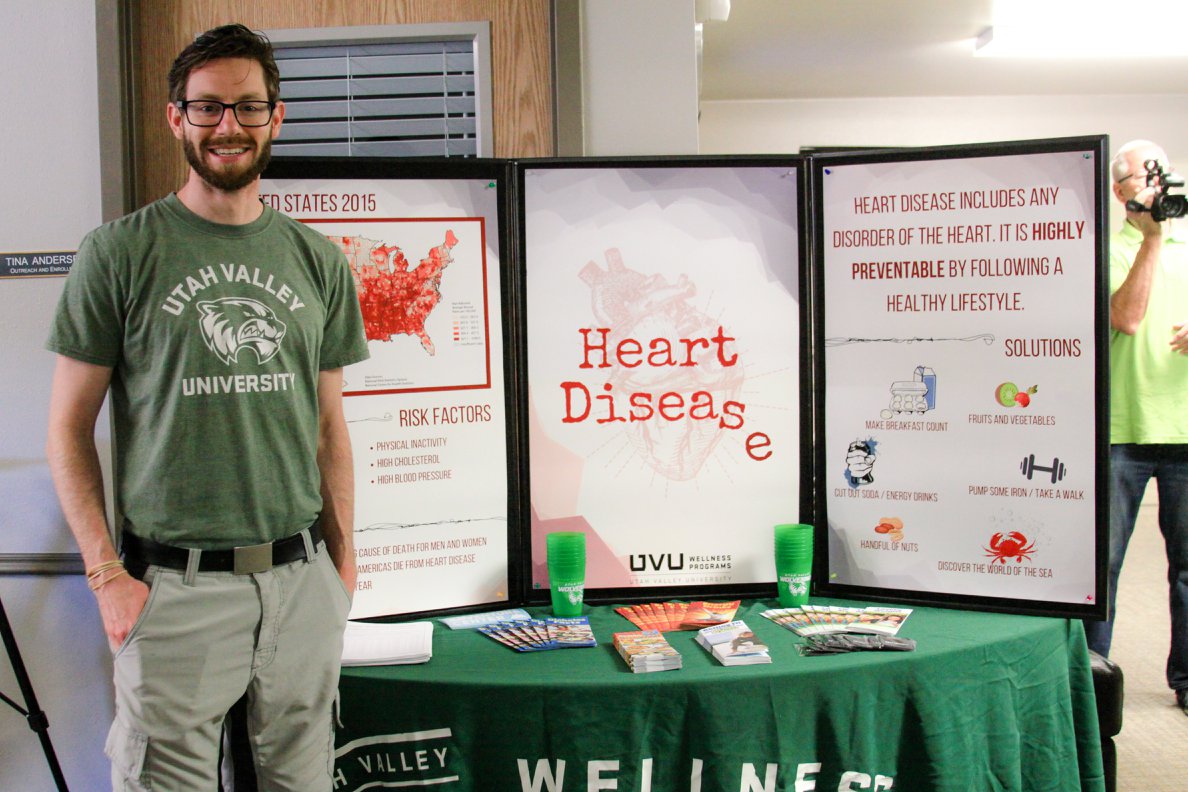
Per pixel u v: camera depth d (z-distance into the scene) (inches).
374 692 60.5
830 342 76.5
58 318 51.2
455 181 74.2
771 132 248.2
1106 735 81.6
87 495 51.2
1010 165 72.5
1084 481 71.0
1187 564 111.2
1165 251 110.9
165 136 88.1
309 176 72.1
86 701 84.9
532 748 59.1
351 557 61.9
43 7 82.7
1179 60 206.1
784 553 73.6
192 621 51.5
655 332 76.0
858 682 60.4
